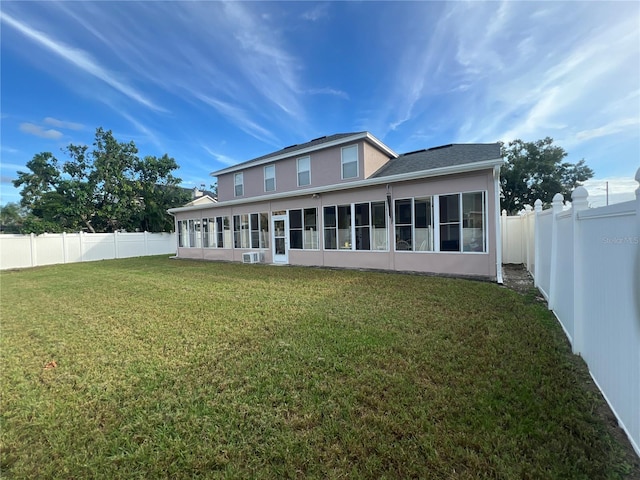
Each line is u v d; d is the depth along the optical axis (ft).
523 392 8.16
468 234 27.61
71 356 12.31
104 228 73.05
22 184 62.23
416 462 6.00
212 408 8.20
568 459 5.90
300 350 11.68
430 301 18.24
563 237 13.01
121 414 8.23
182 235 59.00
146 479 6.04
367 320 15.02
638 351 5.93
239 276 31.83
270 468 6.12
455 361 10.17
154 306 19.92
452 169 26.89
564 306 12.76
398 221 31.63
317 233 38.50
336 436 6.88
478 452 6.20
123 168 70.08
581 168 67.21
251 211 46.37
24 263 51.55
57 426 7.87
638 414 5.91
